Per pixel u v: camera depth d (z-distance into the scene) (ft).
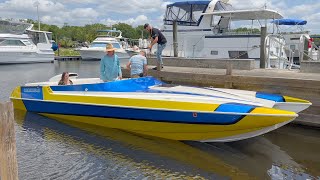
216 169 17.38
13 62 94.73
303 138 22.33
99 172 16.75
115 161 18.13
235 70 33.76
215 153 19.65
